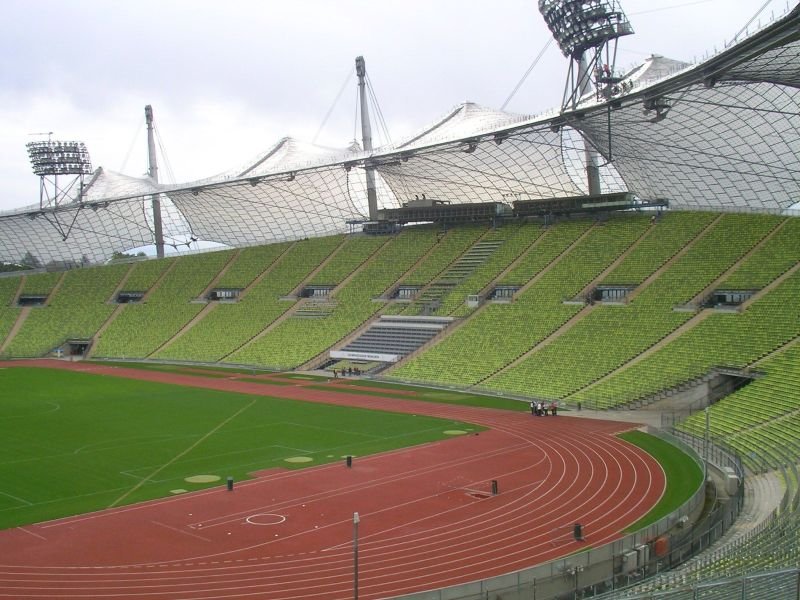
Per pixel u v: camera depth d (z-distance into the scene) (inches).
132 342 4360.2
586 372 2775.6
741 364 2400.3
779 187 3115.2
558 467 1787.6
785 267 2832.2
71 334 4564.5
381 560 1218.6
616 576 1125.1
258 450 1968.5
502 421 2348.7
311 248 4712.1
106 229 5398.6
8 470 1753.2
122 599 1064.8
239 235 5260.8
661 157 3235.7
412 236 4434.1
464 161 3841.0
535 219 4089.6
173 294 4712.1
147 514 1443.2
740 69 2161.7
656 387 2512.3
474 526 1379.2
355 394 2906.0
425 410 2549.2
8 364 4020.7
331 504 1507.1
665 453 1907.0
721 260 3058.6
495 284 3641.7
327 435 2149.4
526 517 1428.4
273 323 4116.6
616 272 3316.9
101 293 4909.0
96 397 2829.7
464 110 4136.3
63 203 5113.2
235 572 1165.7
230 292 4584.2
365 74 4463.6
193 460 1860.2
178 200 4931.1
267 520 1408.7
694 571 1002.7
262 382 3260.3
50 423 2309.3
